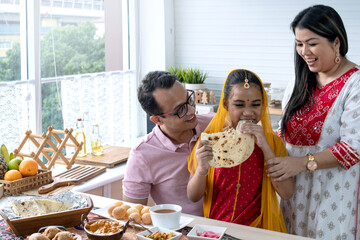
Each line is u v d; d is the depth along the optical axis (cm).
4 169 212
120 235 143
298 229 190
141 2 409
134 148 192
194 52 418
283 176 171
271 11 378
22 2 304
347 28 352
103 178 248
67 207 164
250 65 395
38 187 217
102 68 388
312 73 185
